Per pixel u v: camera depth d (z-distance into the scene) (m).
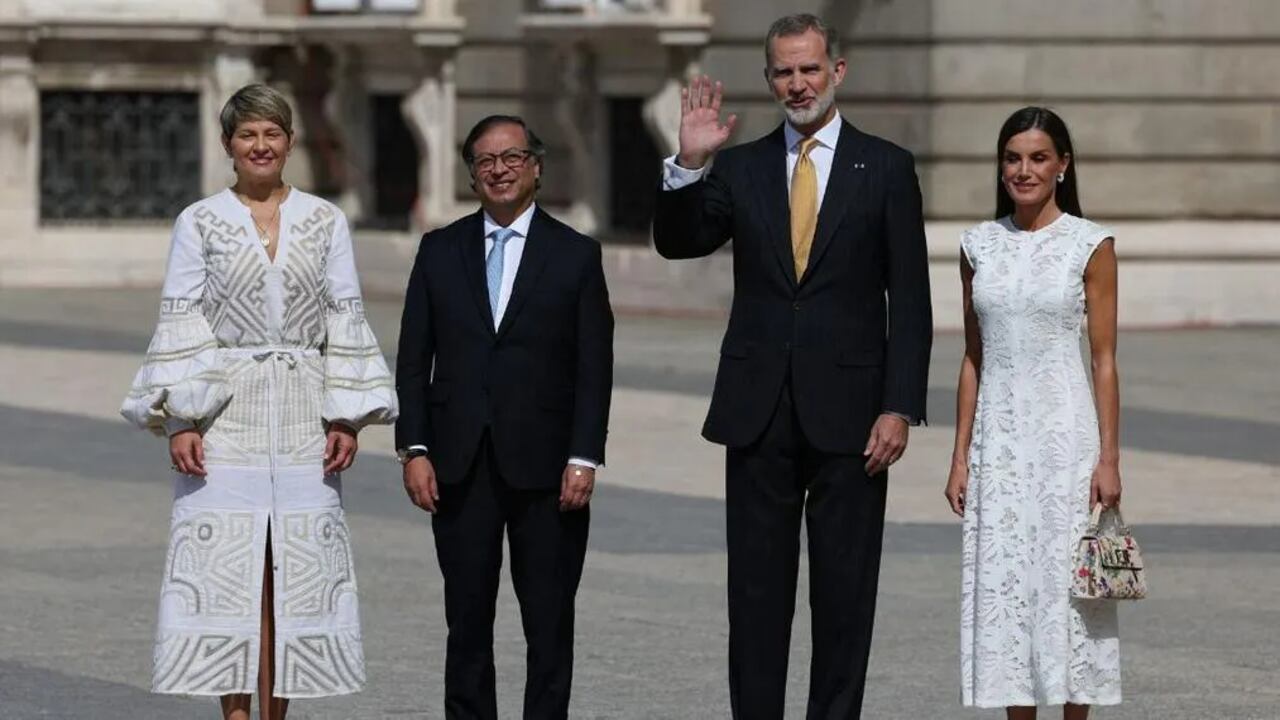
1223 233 102.50
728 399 32.06
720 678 39.19
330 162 127.31
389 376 31.89
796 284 31.72
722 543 52.12
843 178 31.73
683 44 105.50
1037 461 31.83
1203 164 102.38
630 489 59.09
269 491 31.42
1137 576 31.42
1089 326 31.97
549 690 32.72
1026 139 31.81
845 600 31.89
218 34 125.56
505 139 32.06
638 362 86.44
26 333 97.19
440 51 116.81
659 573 48.50
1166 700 37.59
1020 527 31.91
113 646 41.47
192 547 31.38
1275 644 41.94
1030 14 99.44
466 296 32.25
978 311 32.16
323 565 31.56
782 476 32.00
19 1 122.62
